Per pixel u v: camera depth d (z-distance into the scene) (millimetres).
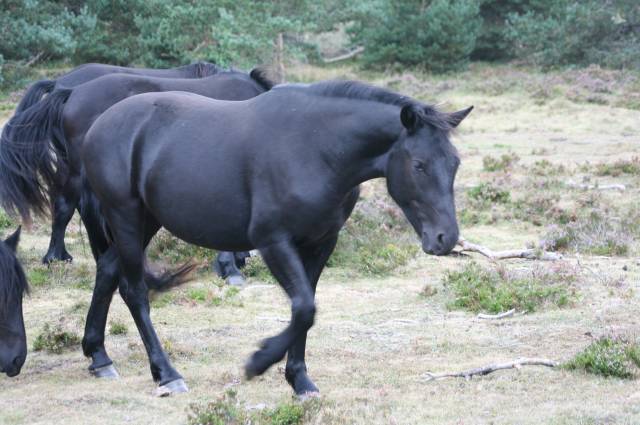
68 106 11023
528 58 36969
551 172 19297
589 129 25906
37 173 9641
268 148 6746
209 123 7184
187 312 10531
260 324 10039
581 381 7477
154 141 7395
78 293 11414
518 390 7305
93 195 8320
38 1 31984
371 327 9812
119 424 6668
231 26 31641
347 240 13688
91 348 8094
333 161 6613
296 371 7234
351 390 7402
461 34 36125
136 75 11688
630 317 9602
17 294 7430
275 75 12859
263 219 6723
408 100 6477
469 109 6363
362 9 36875
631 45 35250
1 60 29094
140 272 7723
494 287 10875
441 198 6211
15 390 7695
